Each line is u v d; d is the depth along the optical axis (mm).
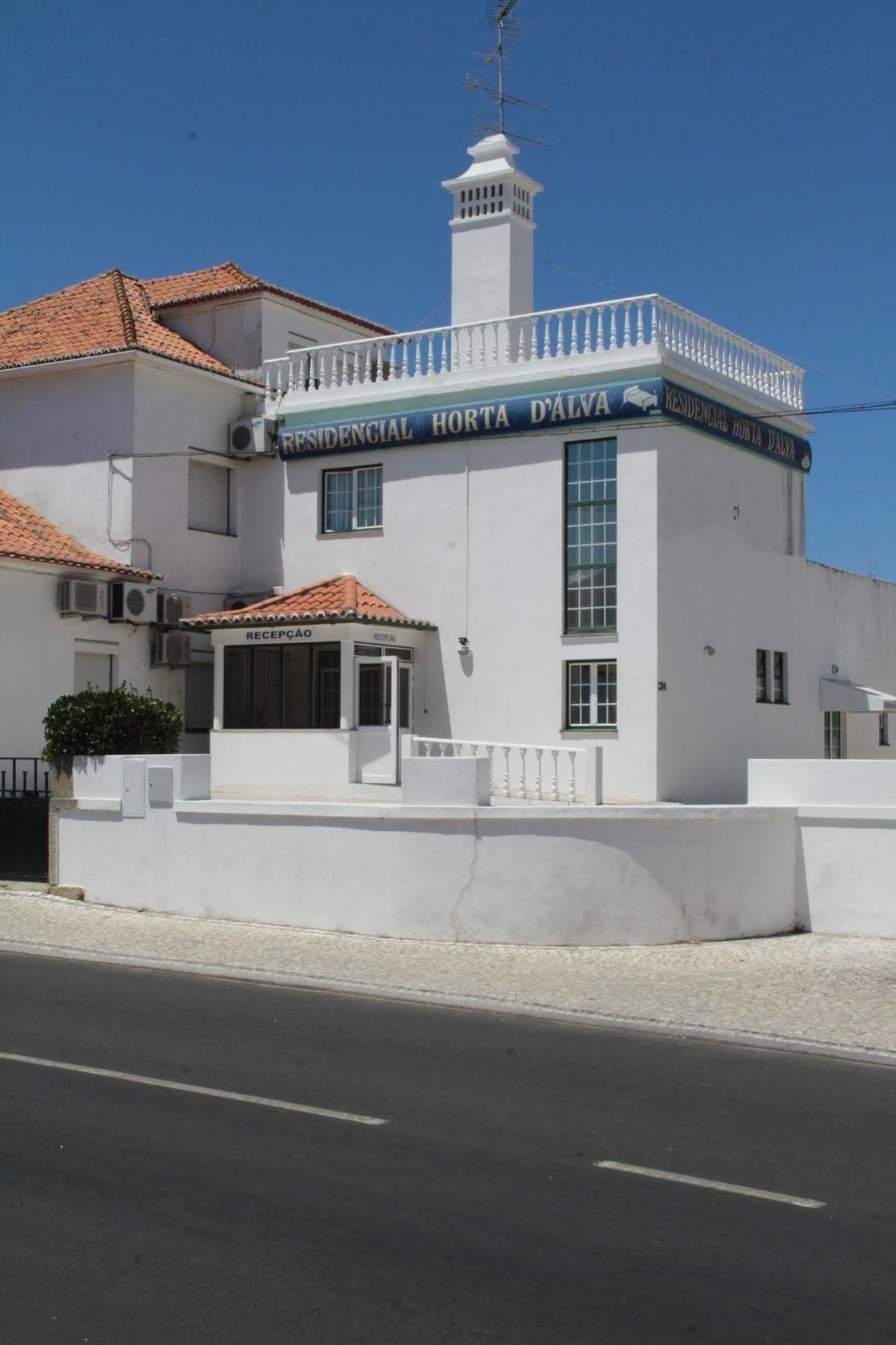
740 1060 10508
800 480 28328
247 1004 12062
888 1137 8305
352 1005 12227
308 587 25703
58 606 23547
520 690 24203
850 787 17000
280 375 27438
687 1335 5336
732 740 25141
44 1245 6117
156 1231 6309
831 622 29328
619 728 23125
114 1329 5285
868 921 16672
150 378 25719
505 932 15281
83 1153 7465
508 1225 6496
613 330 23578
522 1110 8664
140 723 18375
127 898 17391
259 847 16484
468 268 27250
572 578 23891
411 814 15586
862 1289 5828
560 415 23766
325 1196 6844
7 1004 11797
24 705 22875
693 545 24094
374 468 26281
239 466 27641
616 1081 9586
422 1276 5848
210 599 26906
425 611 25281
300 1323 5363
